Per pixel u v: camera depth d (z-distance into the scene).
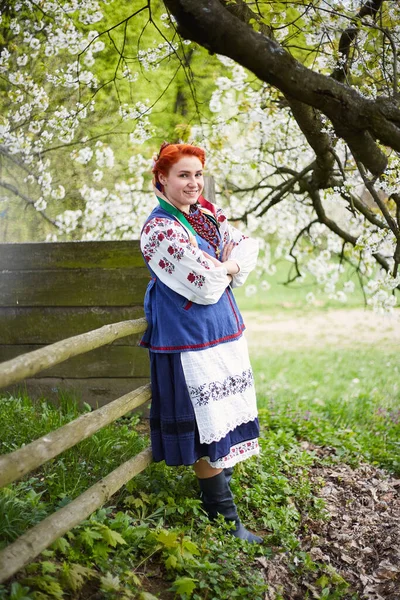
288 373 10.24
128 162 6.51
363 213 5.35
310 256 7.54
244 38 2.14
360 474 4.34
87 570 2.45
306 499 3.73
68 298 4.39
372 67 4.17
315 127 4.09
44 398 4.33
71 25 5.05
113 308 4.37
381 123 2.23
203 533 3.03
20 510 2.62
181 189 2.97
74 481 3.09
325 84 2.22
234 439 3.08
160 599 2.60
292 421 5.59
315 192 5.83
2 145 5.41
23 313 4.45
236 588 2.77
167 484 3.33
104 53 5.66
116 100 5.89
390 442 5.32
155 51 4.87
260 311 16.02
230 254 3.17
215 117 6.11
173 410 2.95
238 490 3.54
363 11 4.07
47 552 2.41
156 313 2.99
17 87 5.30
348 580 3.12
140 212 6.62
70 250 4.36
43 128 5.61
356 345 12.51
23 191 5.96
